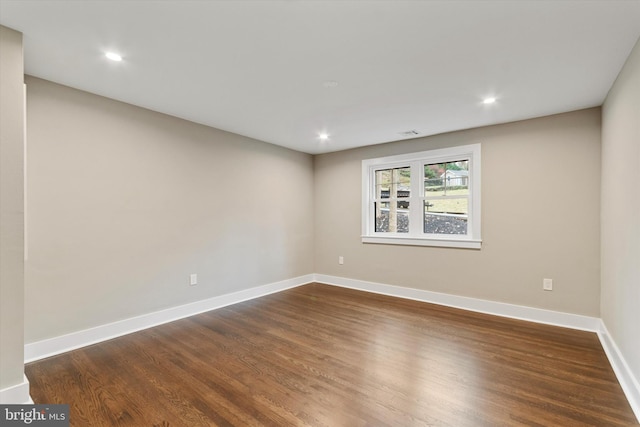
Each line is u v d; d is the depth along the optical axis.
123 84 2.56
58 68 2.28
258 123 3.60
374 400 1.93
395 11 1.63
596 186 3.05
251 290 4.27
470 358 2.48
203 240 3.68
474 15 1.67
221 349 2.65
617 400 1.92
